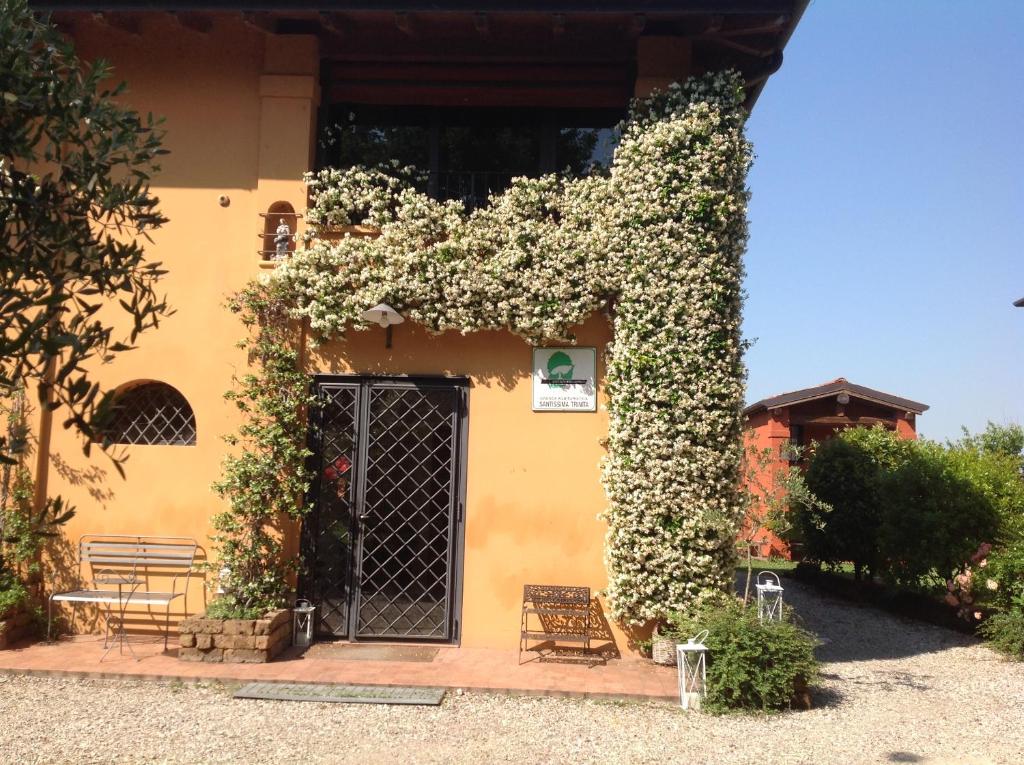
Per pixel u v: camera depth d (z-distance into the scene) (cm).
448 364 789
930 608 1011
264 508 745
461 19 770
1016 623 836
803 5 739
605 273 757
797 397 1716
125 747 530
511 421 781
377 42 831
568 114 871
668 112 771
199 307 802
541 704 629
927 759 528
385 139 864
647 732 571
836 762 521
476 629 764
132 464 793
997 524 988
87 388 250
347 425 791
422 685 652
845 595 1198
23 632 769
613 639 752
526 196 779
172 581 782
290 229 812
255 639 702
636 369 738
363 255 768
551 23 777
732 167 759
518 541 770
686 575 721
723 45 822
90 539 788
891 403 1731
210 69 829
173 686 655
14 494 773
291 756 519
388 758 518
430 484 781
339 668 689
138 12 757
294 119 813
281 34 821
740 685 619
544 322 753
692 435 733
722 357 744
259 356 774
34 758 509
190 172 818
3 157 275
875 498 1138
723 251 754
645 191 754
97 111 295
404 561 775
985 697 674
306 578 774
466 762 514
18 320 258
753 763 516
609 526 757
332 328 771
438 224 784
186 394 793
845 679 730
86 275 286
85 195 291
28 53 282
